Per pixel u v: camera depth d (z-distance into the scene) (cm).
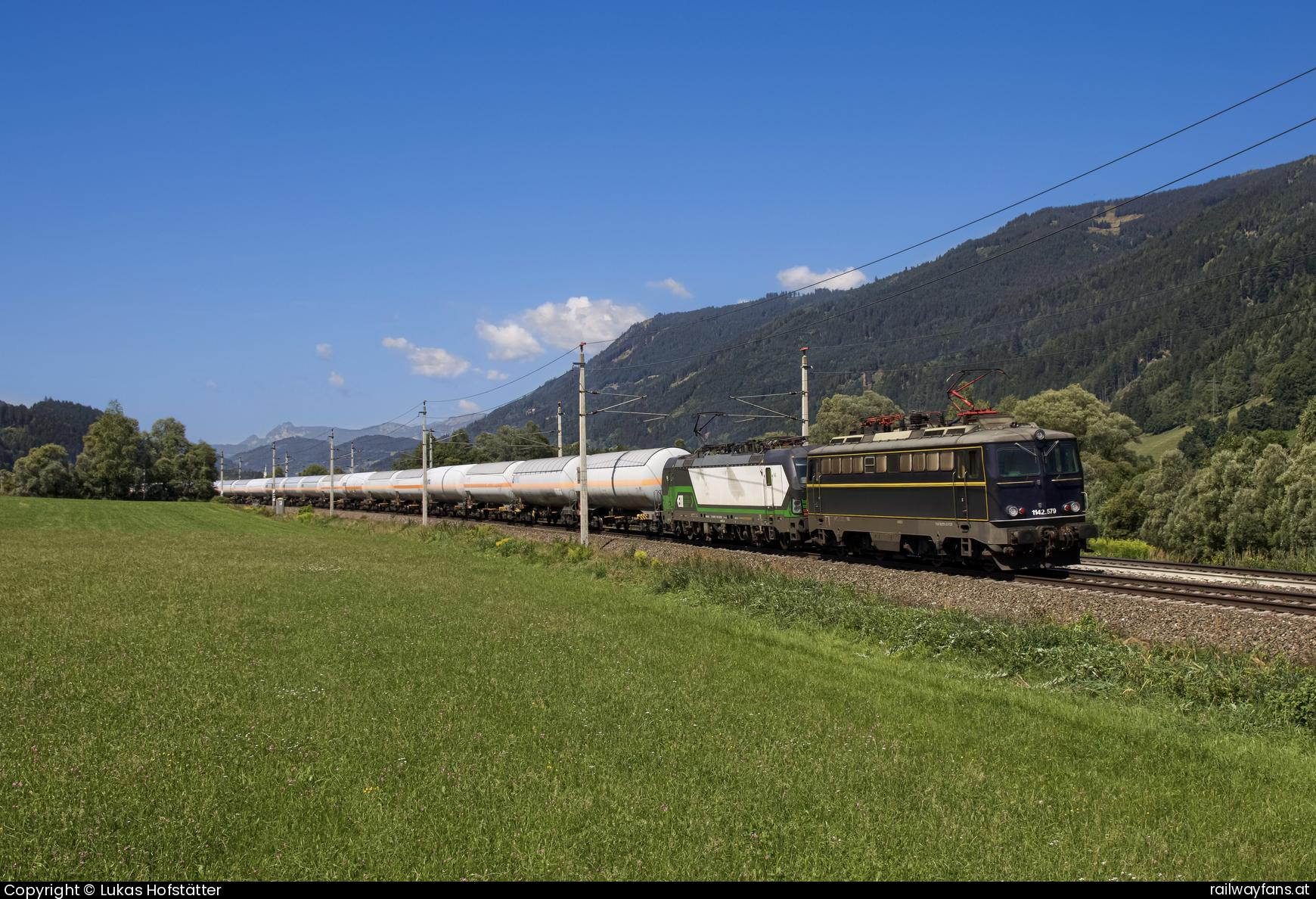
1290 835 812
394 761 975
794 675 1421
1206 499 4981
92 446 13650
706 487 3875
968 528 2494
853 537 3097
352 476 8962
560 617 2019
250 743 1033
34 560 3572
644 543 3909
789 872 721
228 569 3180
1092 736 1103
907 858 752
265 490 11369
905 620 1762
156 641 1698
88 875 690
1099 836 802
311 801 855
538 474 5350
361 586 2633
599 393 3869
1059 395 7412
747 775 949
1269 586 2220
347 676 1391
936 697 1288
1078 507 2489
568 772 953
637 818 830
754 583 2294
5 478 13400
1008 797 894
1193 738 1091
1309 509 4281
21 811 814
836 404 8119
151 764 956
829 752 1029
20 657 1543
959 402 2998
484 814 830
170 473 14175
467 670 1438
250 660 1512
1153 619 1773
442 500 6875
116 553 3981
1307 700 1150
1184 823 834
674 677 1405
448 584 2675
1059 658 1448
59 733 1070
